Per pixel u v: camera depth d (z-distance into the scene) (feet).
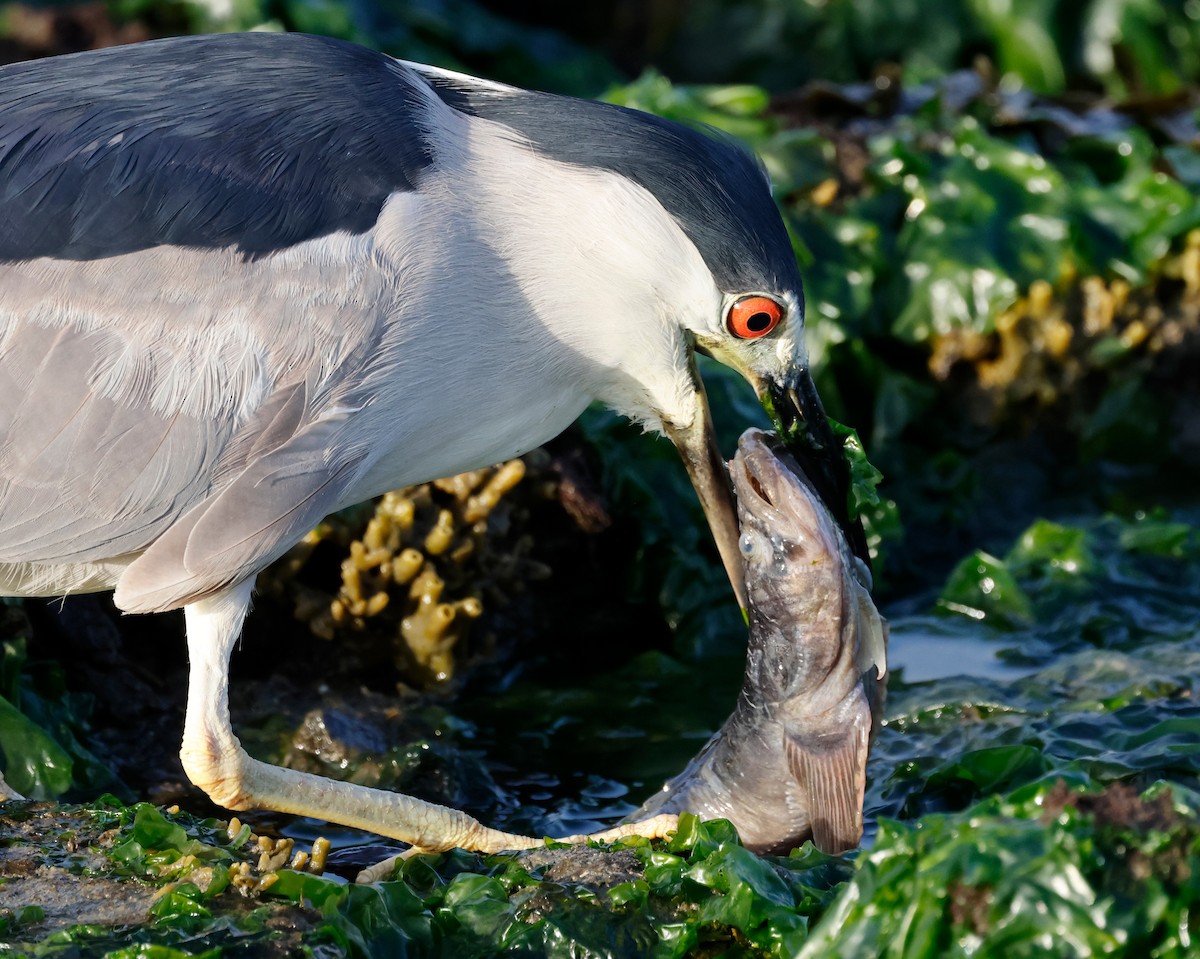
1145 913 22.00
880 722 28.63
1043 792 23.47
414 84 29.32
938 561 43.21
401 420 28.09
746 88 49.32
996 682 35.12
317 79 28.53
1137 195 47.91
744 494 27.86
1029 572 40.11
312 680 36.32
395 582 35.88
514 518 38.19
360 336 26.96
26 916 24.59
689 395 30.81
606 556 40.37
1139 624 38.01
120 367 26.45
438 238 27.66
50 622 34.04
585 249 28.94
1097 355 46.62
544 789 32.73
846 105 50.67
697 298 29.60
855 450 31.73
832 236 45.70
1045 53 59.47
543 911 25.25
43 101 27.78
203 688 27.17
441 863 27.91
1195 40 59.93
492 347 28.76
